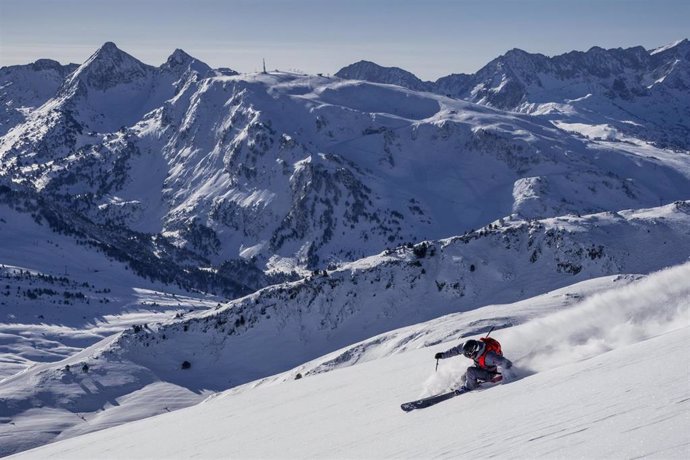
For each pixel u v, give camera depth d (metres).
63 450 18.34
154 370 131.50
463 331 60.66
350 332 128.38
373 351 71.75
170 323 144.38
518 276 132.50
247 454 9.11
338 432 8.85
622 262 130.75
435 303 129.62
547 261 134.62
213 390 120.19
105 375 129.88
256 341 133.25
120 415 112.62
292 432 10.02
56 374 130.75
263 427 11.66
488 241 142.50
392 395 11.11
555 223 143.38
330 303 135.25
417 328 73.12
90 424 111.19
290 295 139.38
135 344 138.88
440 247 143.25
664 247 136.38
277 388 20.69
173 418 19.95
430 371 12.62
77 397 123.12
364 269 141.25
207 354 133.25
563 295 67.12
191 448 11.48
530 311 62.59
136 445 14.73
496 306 73.75
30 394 124.44
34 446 103.31
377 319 129.62
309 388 16.83
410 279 136.88
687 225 144.62
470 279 132.62
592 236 137.38
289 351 128.62
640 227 143.38
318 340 129.12
